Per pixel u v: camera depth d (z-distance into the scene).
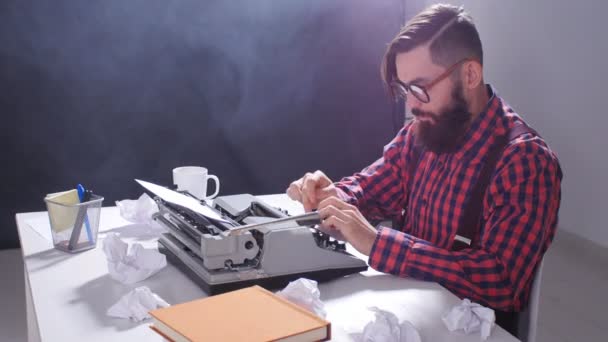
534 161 1.43
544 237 1.43
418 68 1.44
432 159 1.64
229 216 1.45
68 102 3.56
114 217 1.74
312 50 3.96
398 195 1.81
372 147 4.19
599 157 3.48
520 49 3.87
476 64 1.46
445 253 1.36
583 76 3.51
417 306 1.22
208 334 0.93
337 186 1.77
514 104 3.98
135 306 1.14
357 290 1.30
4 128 3.47
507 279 1.36
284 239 1.27
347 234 1.38
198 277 1.27
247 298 1.06
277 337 0.92
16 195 3.55
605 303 2.97
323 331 0.96
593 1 3.39
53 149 3.58
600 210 3.51
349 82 4.06
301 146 4.05
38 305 1.20
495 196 1.45
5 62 3.42
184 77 3.75
